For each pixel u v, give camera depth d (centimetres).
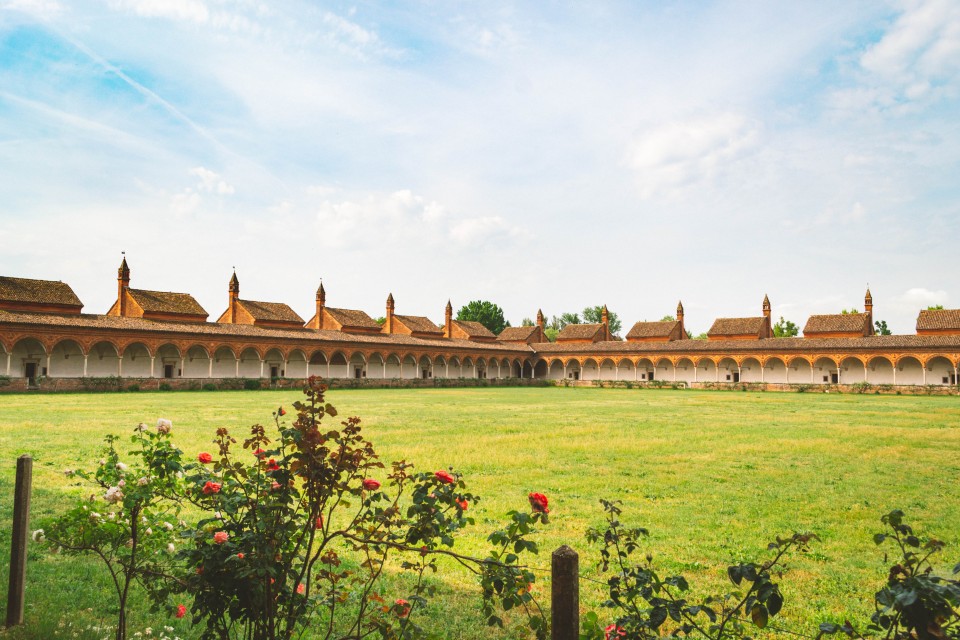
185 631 539
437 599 638
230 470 416
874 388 5906
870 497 1133
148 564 541
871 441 1944
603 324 9444
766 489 1198
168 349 5656
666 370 7762
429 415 2881
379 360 7431
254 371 6244
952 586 271
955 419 2791
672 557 782
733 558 778
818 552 804
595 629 366
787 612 614
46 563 708
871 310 7494
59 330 4609
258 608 384
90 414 2620
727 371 7344
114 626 543
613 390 6619
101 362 5256
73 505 987
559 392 5884
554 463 1484
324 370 6869
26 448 1591
